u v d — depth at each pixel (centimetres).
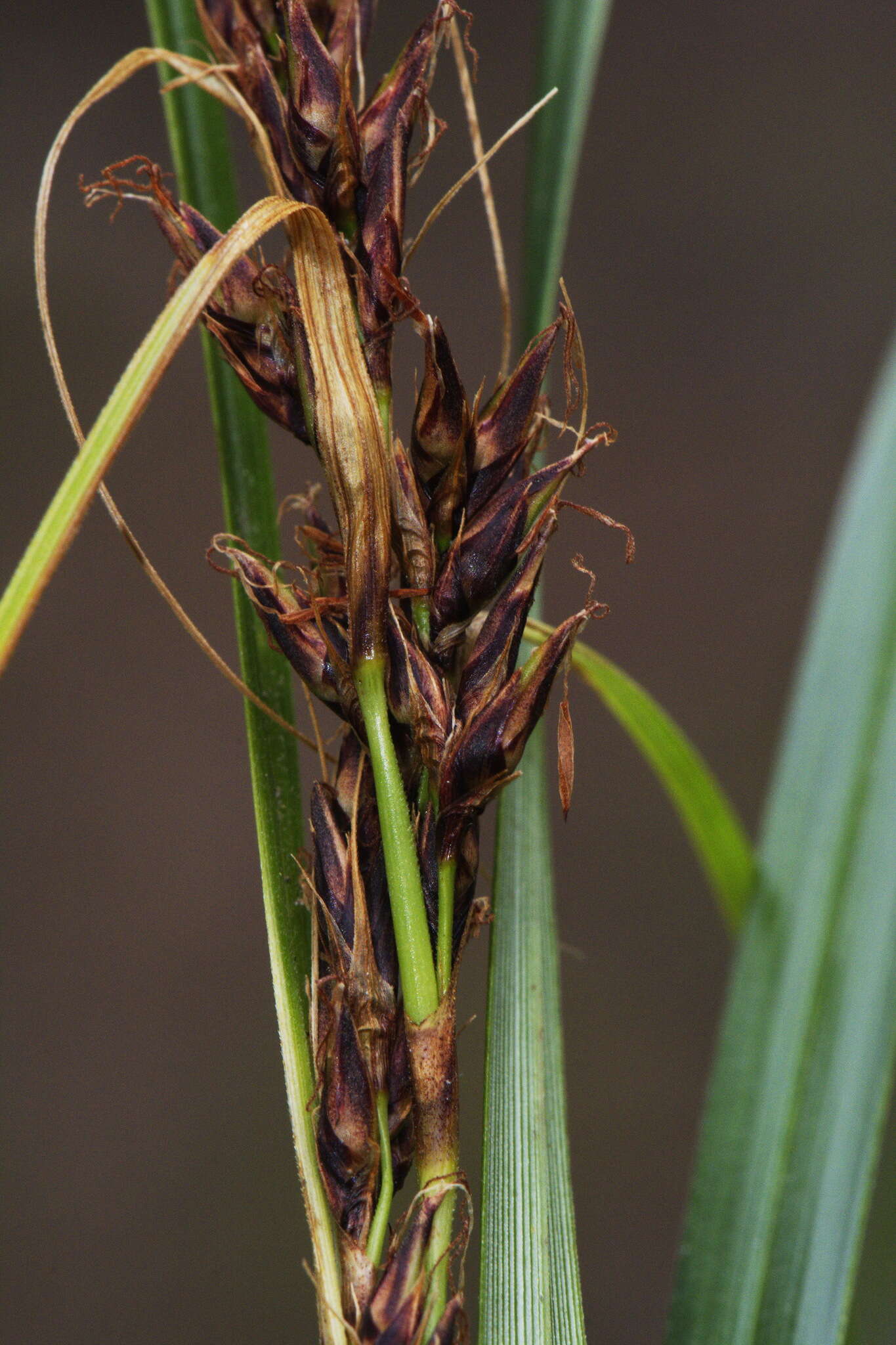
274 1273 41
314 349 17
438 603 17
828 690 20
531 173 19
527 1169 17
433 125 17
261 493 18
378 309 17
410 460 17
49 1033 41
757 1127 19
